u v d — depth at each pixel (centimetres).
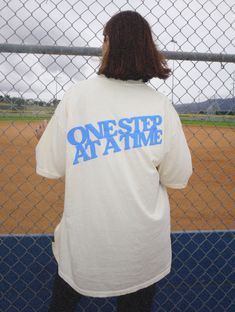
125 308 193
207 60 246
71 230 171
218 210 703
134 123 173
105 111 172
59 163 179
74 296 198
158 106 179
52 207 681
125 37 173
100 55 230
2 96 264
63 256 180
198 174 1045
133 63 175
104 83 177
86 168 168
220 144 1531
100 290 174
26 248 252
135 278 176
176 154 183
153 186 174
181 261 270
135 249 171
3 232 552
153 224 173
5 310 255
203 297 275
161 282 269
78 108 173
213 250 273
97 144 169
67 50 228
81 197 169
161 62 183
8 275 252
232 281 277
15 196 745
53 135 176
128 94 177
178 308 273
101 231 168
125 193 168
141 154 172
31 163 1018
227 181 962
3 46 223
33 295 255
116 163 168
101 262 171
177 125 184
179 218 651
